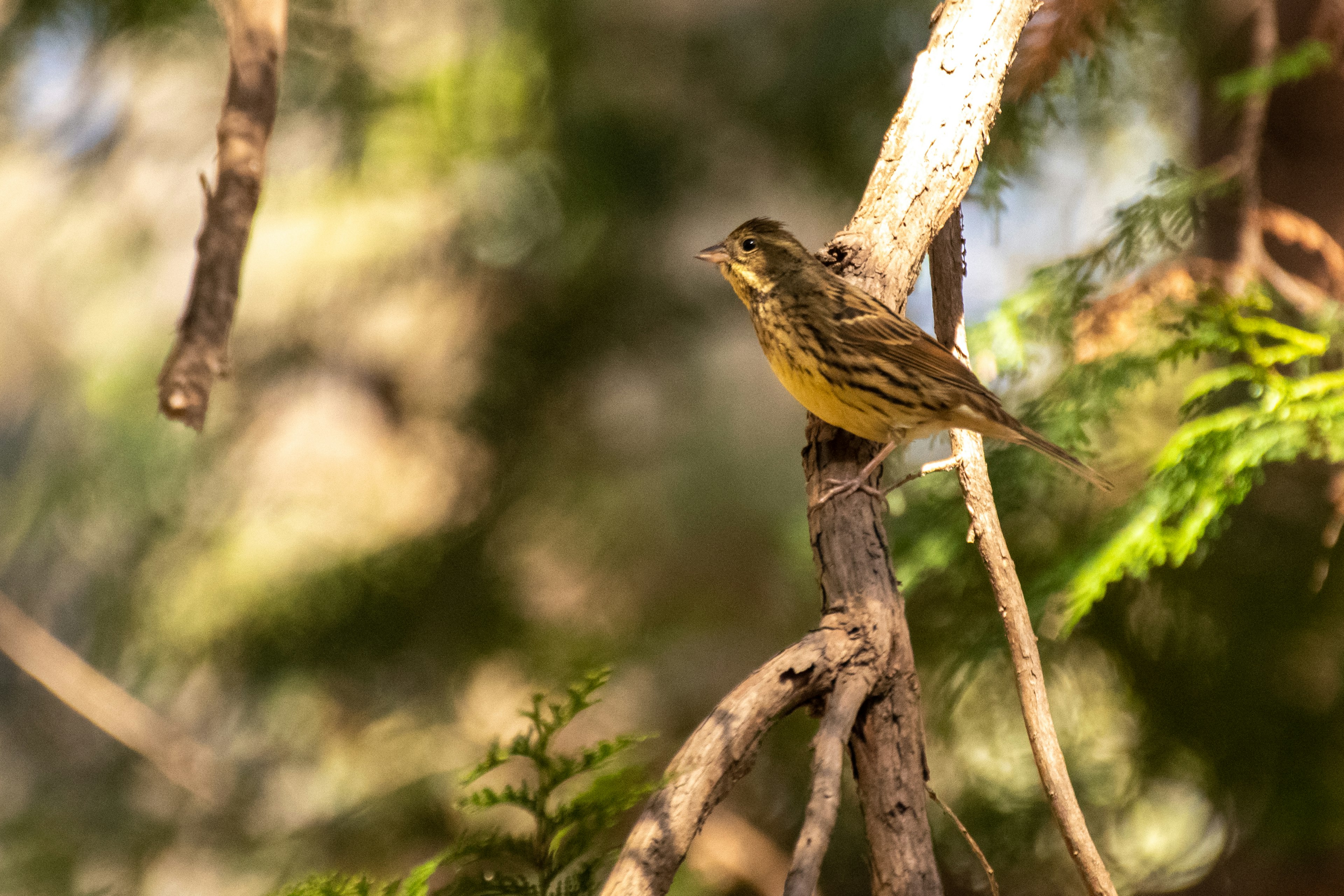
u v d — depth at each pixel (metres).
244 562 13.73
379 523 14.42
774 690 3.78
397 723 13.02
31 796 14.50
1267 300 6.32
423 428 14.93
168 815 13.23
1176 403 9.38
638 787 2.96
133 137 15.16
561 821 2.96
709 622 14.03
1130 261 7.88
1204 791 9.14
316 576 13.34
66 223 15.94
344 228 15.00
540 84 13.78
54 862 12.76
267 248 15.37
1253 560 8.80
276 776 13.20
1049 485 8.69
